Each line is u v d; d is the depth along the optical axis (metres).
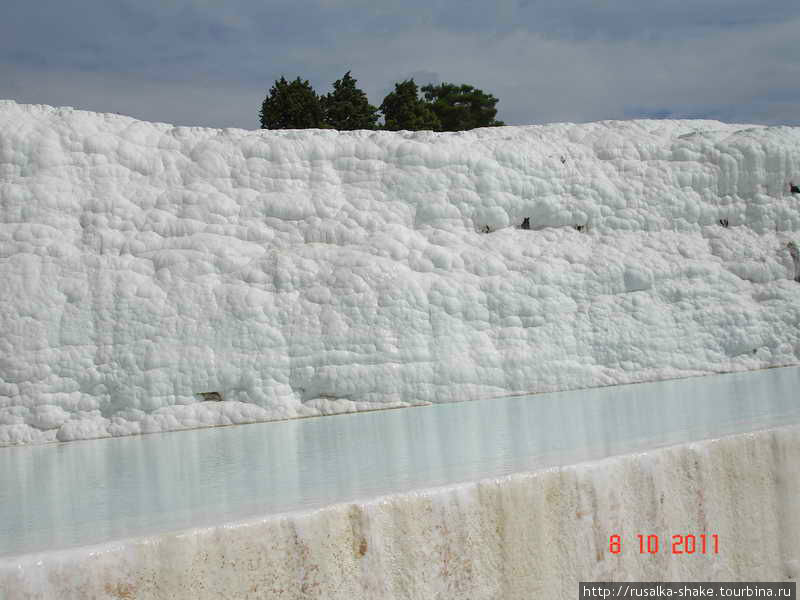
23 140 9.36
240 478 4.77
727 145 11.22
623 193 10.88
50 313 8.75
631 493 4.04
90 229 9.27
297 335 9.16
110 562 2.88
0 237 8.95
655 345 10.01
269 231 9.91
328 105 31.03
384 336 9.28
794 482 4.70
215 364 8.88
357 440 6.33
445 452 5.13
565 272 10.15
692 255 10.63
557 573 3.77
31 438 8.37
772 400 6.52
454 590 3.50
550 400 8.35
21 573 2.73
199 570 3.03
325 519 3.28
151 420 8.54
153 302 9.00
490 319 9.77
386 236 9.93
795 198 11.07
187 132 10.25
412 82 33.62
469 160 10.59
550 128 11.79
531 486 3.74
